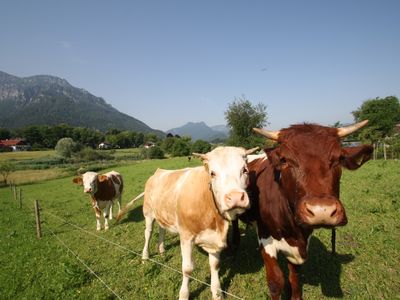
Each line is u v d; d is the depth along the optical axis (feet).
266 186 6.68
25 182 63.77
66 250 13.19
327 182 4.51
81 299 8.58
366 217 11.93
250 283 8.37
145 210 10.67
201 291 8.29
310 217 4.32
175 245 12.08
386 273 8.02
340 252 9.31
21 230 18.10
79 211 23.25
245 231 12.06
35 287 9.59
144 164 65.82
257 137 65.00
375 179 18.75
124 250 12.36
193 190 7.33
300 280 8.11
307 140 4.81
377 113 65.16
